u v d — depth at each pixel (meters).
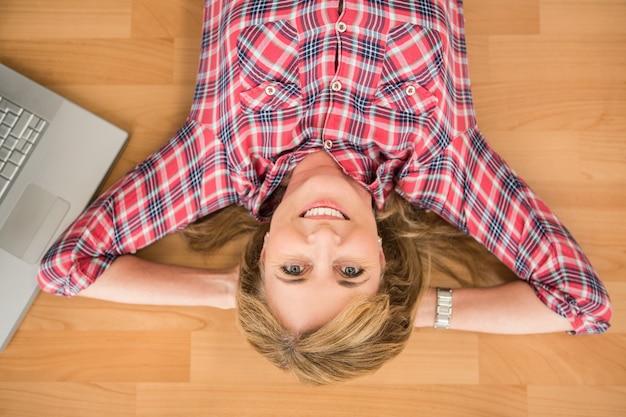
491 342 1.51
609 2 1.54
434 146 1.29
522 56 1.55
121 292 1.39
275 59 1.23
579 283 1.30
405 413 1.50
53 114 1.47
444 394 1.50
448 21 1.33
